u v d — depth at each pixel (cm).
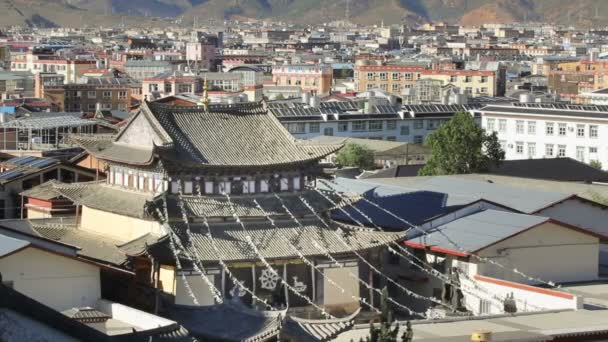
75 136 16500
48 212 18712
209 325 11406
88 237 15762
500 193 18138
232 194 15062
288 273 14788
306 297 14650
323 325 11088
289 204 15312
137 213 14888
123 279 14700
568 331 12400
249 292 13900
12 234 14925
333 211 16988
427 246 15538
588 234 15850
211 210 14762
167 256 14038
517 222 15788
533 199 17800
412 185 18825
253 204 15100
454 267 15375
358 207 17175
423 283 15662
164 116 15475
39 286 13412
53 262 13512
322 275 14900
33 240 14662
